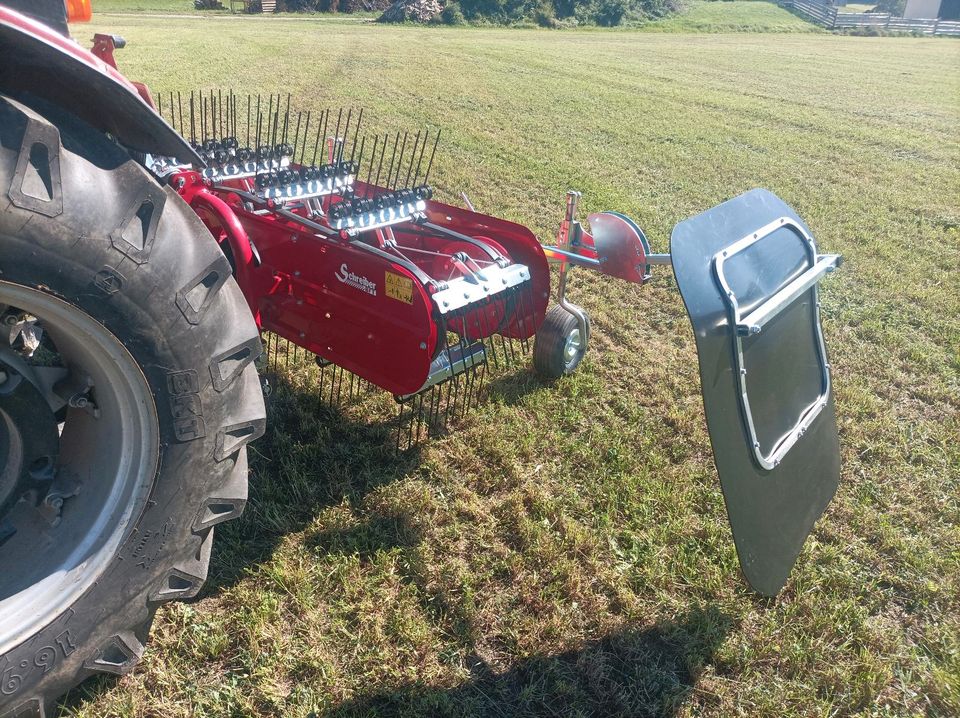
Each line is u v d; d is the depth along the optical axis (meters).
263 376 3.62
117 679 2.32
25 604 1.97
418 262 3.99
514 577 2.86
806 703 2.42
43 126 1.69
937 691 2.48
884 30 42.78
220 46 23.36
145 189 1.89
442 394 4.11
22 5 2.13
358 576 2.78
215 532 2.94
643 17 48.16
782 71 23.09
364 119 12.30
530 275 3.76
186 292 1.97
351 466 3.46
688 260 2.25
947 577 3.00
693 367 4.69
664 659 2.57
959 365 4.84
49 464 2.16
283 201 3.68
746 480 2.42
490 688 2.40
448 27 43.03
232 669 2.40
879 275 6.43
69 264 1.76
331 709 2.28
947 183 9.92
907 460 3.83
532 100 15.50
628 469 3.58
